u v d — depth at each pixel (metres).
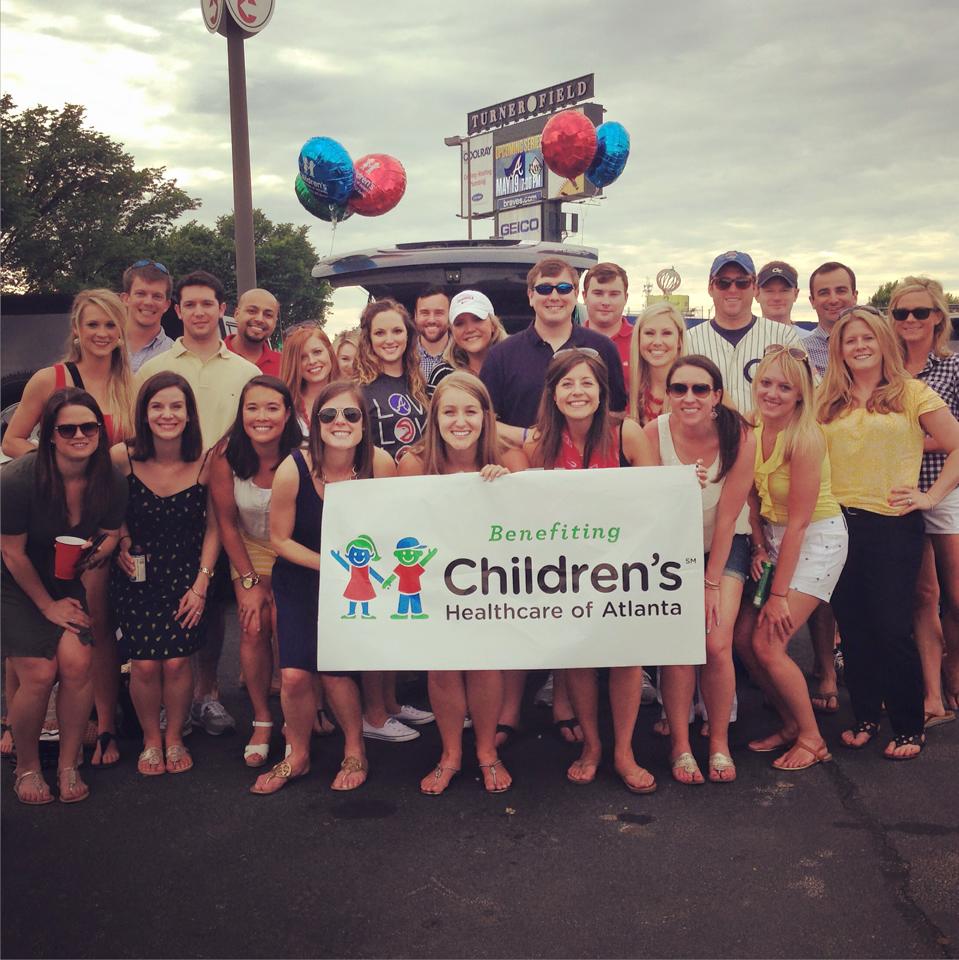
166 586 4.18
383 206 7.70
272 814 3.79
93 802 3.91
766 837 3.54
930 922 2.98
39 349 8.34
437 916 3.06
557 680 4.55
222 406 5.12
